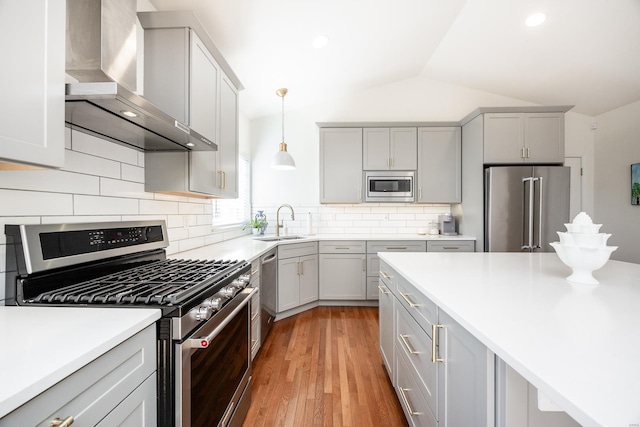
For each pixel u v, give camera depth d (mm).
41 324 744
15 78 707
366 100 3963
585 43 2648
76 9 1181
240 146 3668
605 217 3596
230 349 1322
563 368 542
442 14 2568
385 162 3615
